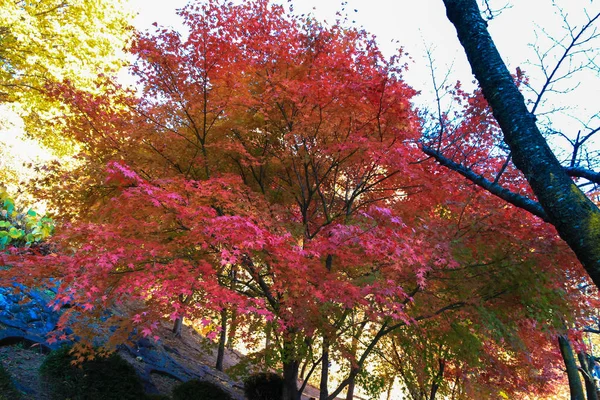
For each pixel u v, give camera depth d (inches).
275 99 247.3
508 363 298.0
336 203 329.1
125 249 175.5
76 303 182.1
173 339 545.3
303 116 241.9
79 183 254.8
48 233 276.4
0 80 467.2
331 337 231.3
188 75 247.4
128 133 249.3
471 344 241.4
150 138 255.6
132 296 166.4
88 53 504.4
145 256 176.2
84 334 217.9
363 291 190.4
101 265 155.1
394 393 487.5
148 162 256.4
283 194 307.3
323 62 245.6
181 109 261.4
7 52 452.8
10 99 463.5
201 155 271.0
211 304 164.6
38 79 458.6
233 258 167.5
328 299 202.2
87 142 262.1
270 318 163.2
